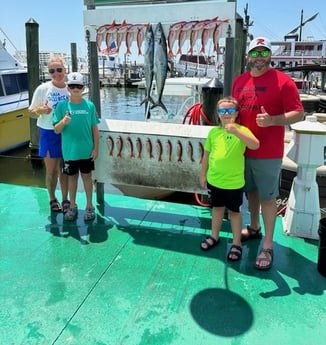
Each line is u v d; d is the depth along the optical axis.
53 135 3.40
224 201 2.71
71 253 2.86
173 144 3.29
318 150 2.98
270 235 2.73
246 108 2.52
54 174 3.58
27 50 8.52
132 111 19.36
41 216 3.58
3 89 8.99
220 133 2.65
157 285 2.45
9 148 9.24
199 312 2.18
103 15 3.47
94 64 3.63
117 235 3.19
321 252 2.56
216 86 3.89
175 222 3.48
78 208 3.80
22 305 2.23
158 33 3.31
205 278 2.54
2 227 3.32
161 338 1.98
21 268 2.64
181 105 6.57
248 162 2.66
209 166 2.76
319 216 3.11
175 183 3.40
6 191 4.30
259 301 2.29
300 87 19.48
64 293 2.36
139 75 38.88
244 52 9.38
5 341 1.95
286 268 2.67
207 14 3.11
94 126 3.29
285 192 4.59
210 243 2.95
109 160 3.57
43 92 3.35
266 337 1.99
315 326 2.07
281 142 2.56
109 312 2.18
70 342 1.95
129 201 4.00
